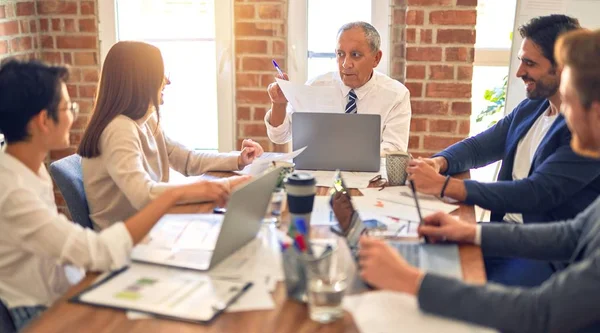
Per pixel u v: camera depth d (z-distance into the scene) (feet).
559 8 10.29
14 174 5.02
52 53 11.30
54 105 5.21
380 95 9.42
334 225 5.74
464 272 4.75
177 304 4.27
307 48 11.18
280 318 4.13
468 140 7.96
